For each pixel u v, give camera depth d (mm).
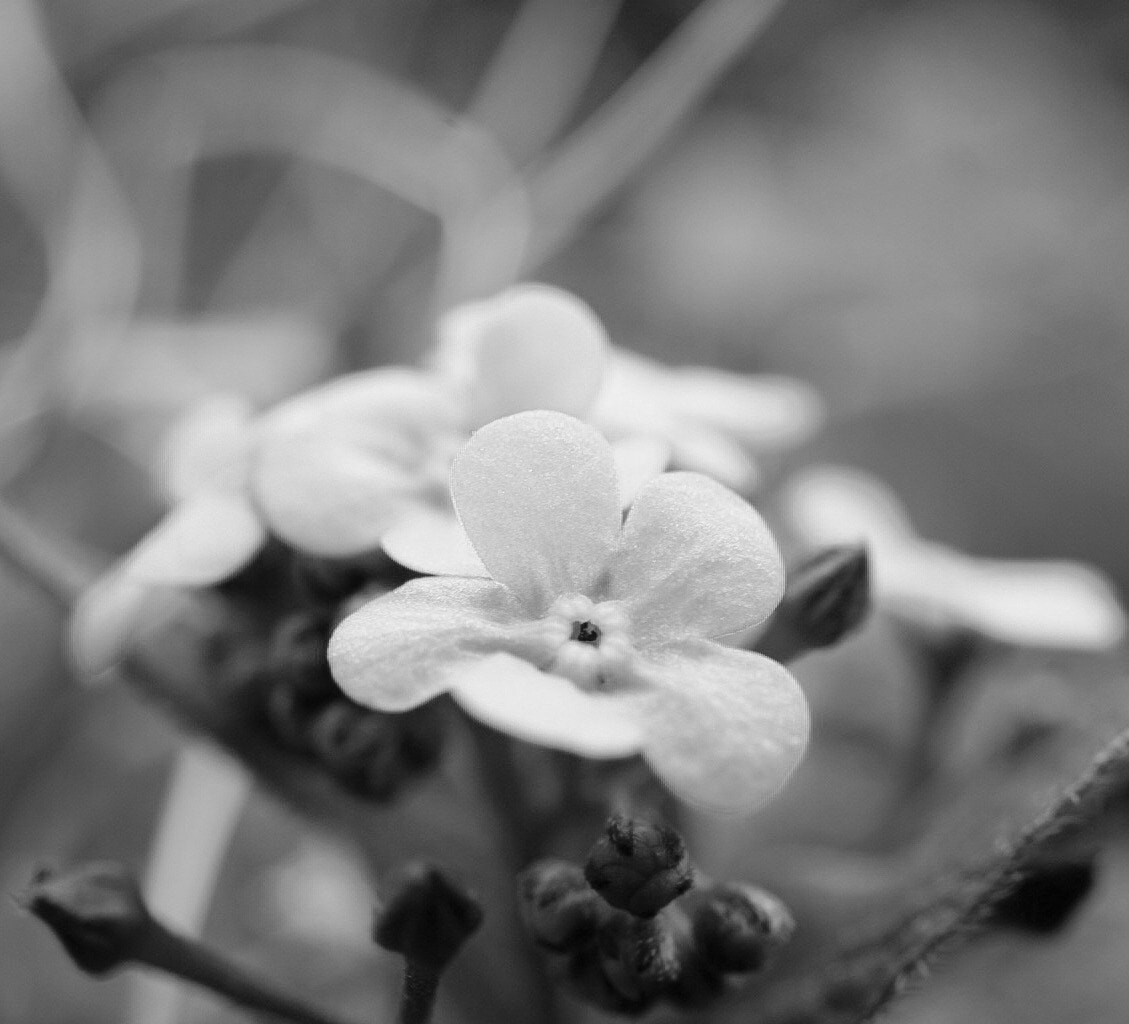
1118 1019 71
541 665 55
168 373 103
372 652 54
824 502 77
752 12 96
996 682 75
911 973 63
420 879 57
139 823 94
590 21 111
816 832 78
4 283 112
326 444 62
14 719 97
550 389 62
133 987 81
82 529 102
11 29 102
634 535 57
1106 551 107
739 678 54
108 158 110
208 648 68
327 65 109
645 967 58
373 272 108
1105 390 111
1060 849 64
